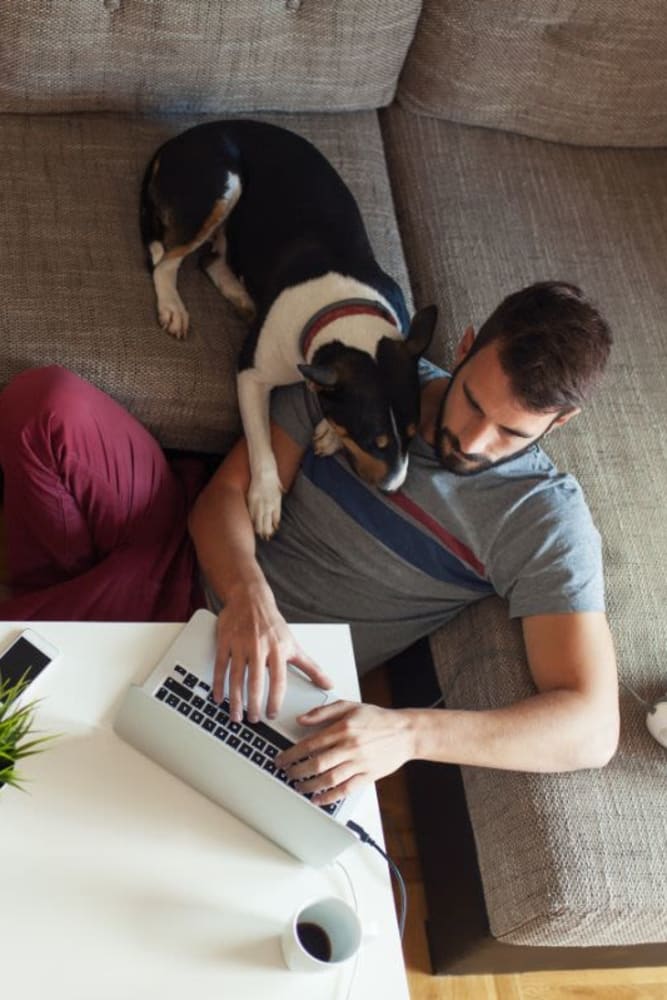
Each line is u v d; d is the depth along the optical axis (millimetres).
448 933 1500
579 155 1991
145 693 1029
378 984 976
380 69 1777
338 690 1162
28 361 1431
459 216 1819
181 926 959
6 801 986
